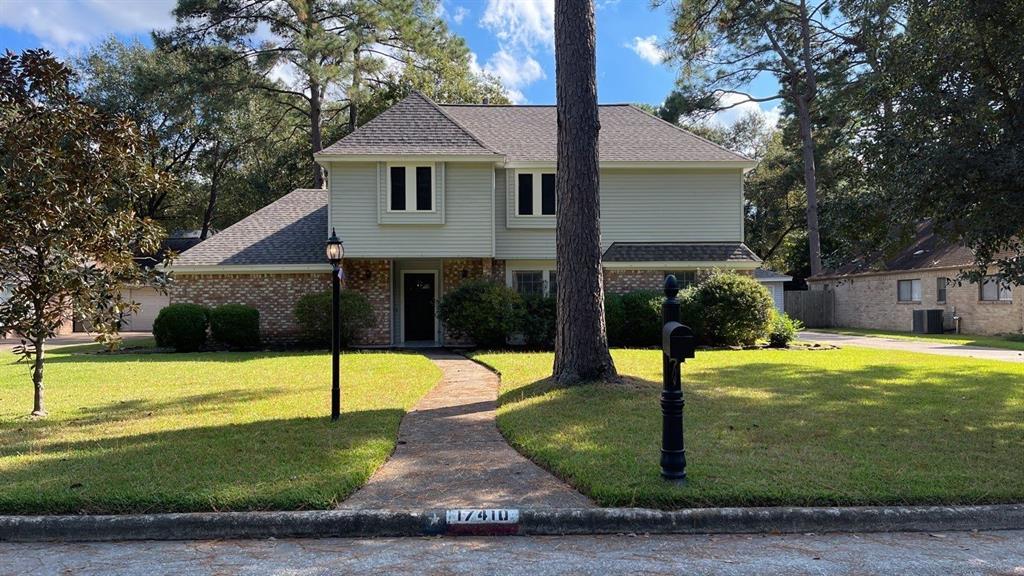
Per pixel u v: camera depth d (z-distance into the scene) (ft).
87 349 60.85
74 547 14.15
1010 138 18.35
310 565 13.15
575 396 28.09
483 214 58.75
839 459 18.61
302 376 38.06
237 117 114.62
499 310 55.16
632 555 13.60
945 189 19.29
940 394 29.84
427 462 19.43
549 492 16.57
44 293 24.93
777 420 24.02
